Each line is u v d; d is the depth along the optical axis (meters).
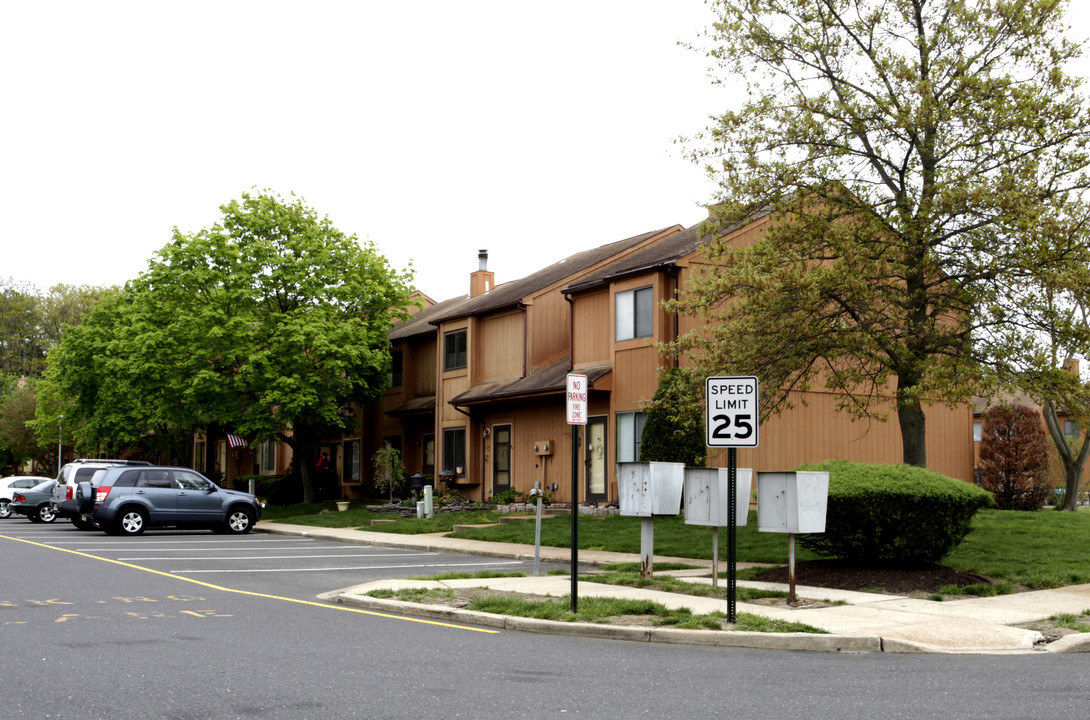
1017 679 7.82
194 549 20.98
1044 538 18.03
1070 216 16.28
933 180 17.61
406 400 38.25
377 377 37.22
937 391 17.72
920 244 17.14
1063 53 17.42
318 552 20.50
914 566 14.16
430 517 28.03
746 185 18.16
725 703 6.86
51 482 34.25
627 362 26.38
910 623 10.30
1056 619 10.57
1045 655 9.08
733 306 18.52
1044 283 16.05
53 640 9.26
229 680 7.49
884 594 12.63
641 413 25.77
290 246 34.84
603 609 10.88
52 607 11.60
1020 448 31.38
